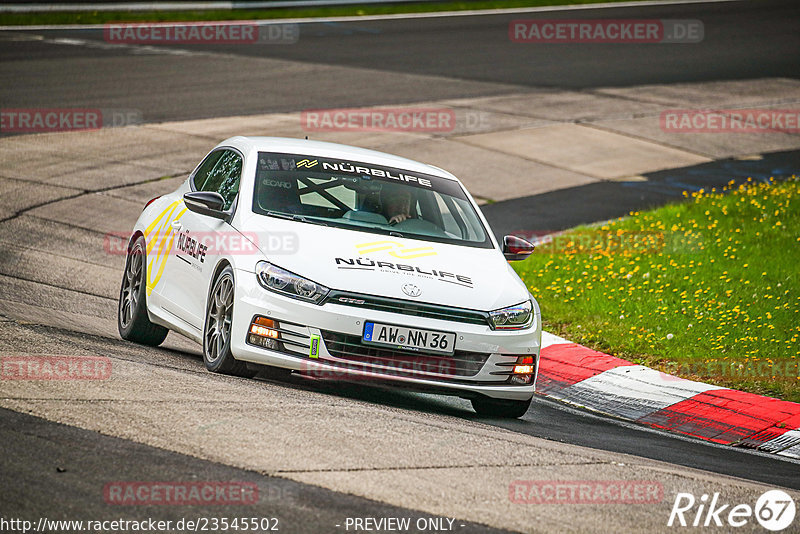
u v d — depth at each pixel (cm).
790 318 3756
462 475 1894
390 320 2414
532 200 6103
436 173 3117
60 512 1529
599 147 7525
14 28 10319
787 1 14912
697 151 7612
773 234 4972
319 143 3147
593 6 13775
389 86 8838
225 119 7288
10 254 4122
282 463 1831
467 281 2581
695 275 4281
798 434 2767
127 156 6222
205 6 11725
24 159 5956
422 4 13025
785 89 9769
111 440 1861
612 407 3019
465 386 2464
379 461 1911
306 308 2406
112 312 3512
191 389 2283
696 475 2153
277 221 2659
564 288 4212
